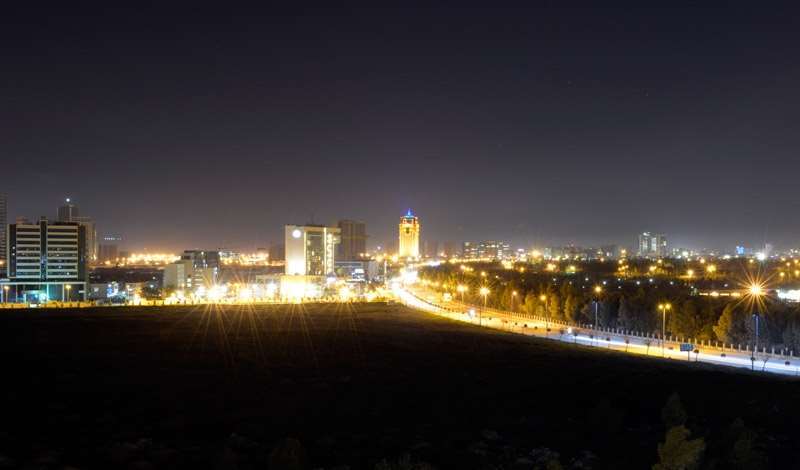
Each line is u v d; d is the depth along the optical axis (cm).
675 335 13275
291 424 5438
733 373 8619
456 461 4550
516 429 5466
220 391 6775
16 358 8850
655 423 5794
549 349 10769
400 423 5550
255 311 17562
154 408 5938
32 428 5134
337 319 15688
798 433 5541
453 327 14450
